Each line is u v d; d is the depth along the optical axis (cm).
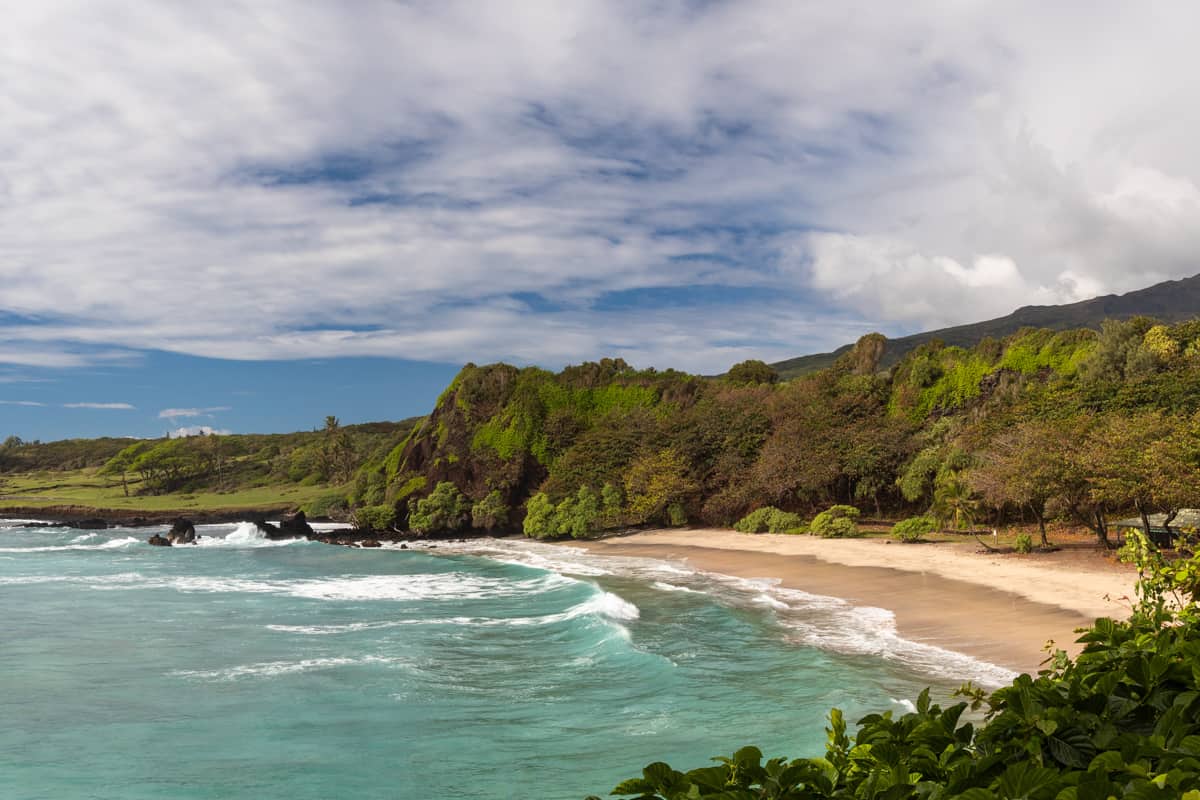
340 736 1864
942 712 349
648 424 8094
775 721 1812
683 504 7275
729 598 3569
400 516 8381
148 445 15212
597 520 7100
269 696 2189
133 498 12500
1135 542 546
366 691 2220
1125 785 265
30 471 17812
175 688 2281
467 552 6525
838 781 327
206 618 3381
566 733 1828
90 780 1638
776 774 318
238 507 11006
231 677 2389
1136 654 339
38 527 9519
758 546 5544
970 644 2459
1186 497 3325
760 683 2134
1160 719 299
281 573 5141
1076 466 3862
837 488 6894
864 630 2767
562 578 4406
